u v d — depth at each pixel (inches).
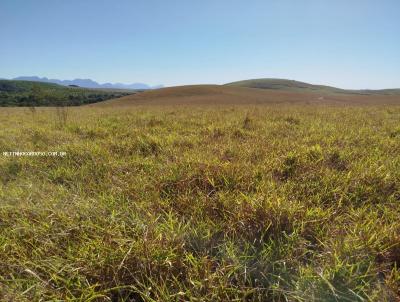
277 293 62.0
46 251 74.9
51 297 61.1
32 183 122.3
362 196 104.7
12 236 82.6
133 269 67.5
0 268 69.8
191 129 258.7
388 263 68.9
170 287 63.9
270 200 92.3
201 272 66.7
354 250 71.3
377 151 155.7
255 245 77.7
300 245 75.4
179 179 118.3
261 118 329.1
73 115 468.1
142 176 129.3
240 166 128.6
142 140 194.5
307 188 110.3
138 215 91.2
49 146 190.7
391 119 311.6
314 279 63.6
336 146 169.3
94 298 60.6
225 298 61.1
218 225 84.8
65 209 93.6
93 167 143.2
